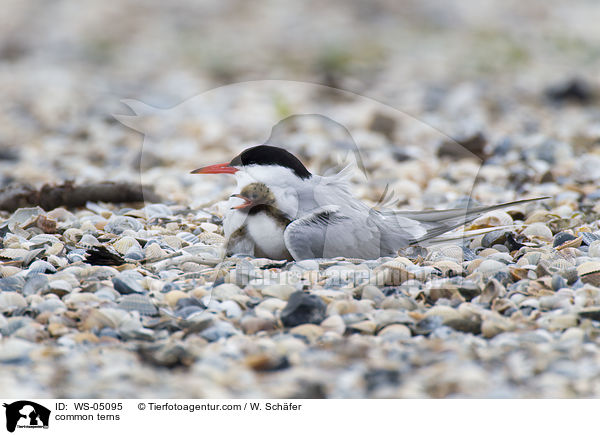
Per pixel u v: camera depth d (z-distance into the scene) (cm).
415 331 689
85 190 1144
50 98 2136
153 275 808
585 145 1480
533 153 1370
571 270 792
